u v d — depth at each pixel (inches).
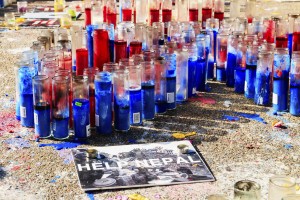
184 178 57.9
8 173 59.6
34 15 159.9
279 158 63.2
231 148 65.7
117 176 58.0
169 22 95.7
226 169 60.4
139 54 77.7
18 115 75.0
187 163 61.2
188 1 107.4
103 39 76.9
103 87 67.6
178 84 80.7
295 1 182.4
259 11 147.1
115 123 70.4
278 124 72.1
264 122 73.9
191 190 55.7
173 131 70.8
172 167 60.2
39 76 68.2
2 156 63.7
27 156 63.7
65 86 67.0
